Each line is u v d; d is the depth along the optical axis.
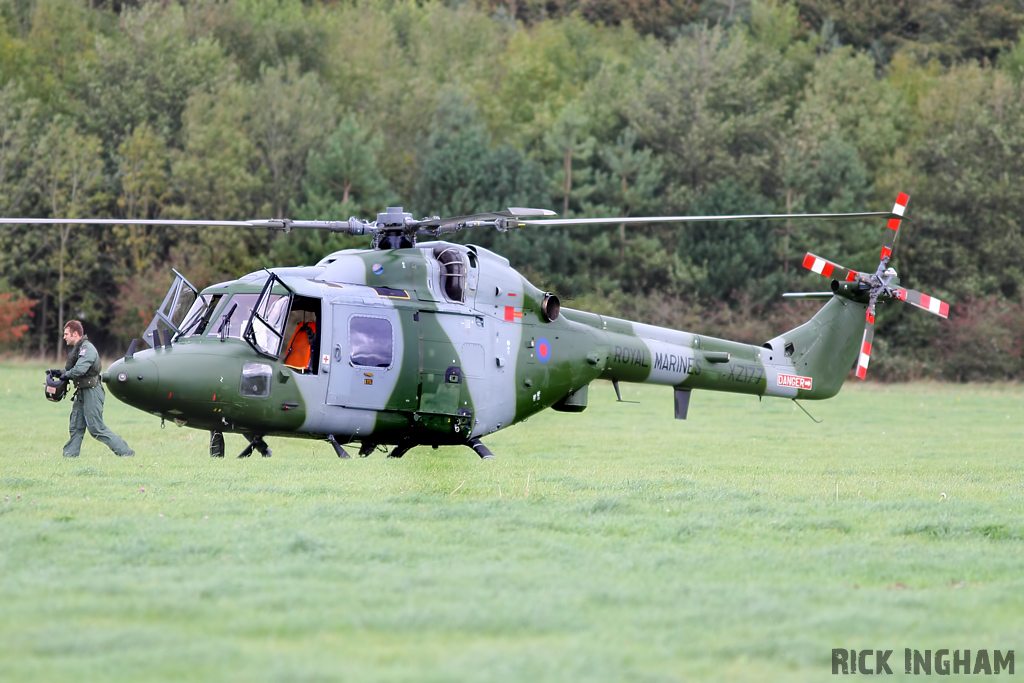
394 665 20.56
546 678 19.89
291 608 24.17
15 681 19.48
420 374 54.34
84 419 56.59
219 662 20.55
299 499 40.34
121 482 44.41
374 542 31.47
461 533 33.22
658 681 19.89
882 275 71.81
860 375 72.19
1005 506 42.06
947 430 96.25
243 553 29.56
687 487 47.28
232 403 50.12
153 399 49.38
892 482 51.75
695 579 27.72
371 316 53.22
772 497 43.78
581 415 109.00
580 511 38.34
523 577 27.36
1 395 104.81
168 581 26.39
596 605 24.81
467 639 22.30
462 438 56.94
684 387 68.38
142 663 20.44
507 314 58.34
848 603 25.38
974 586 27.56
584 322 62.97
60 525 33.22
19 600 24.48
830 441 82.06
